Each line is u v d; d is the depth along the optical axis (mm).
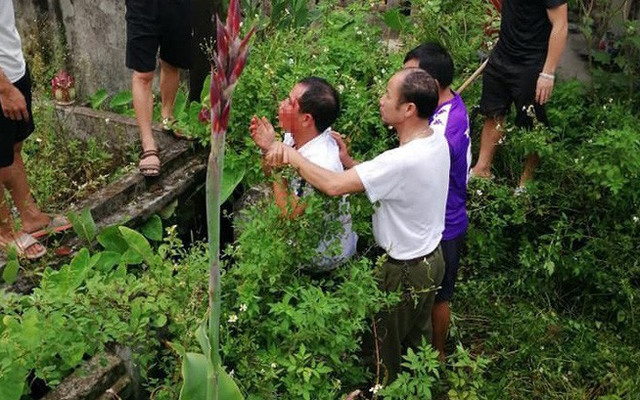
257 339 3023
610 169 4066
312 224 2988
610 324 4035
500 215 4445
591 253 4125
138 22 4086
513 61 4363
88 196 3984
